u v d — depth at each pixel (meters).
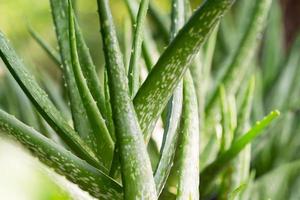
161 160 1.10
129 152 1.00
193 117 1.15
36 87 1.12
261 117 2.02
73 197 1.02
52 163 1.03
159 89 1.05
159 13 1.90
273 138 1.92
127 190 1.00
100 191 1.04
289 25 2.57
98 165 1.12
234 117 1.48
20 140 1.02
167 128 1.12
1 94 1.80
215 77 1.79
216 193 1.46
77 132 1.18
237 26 2.21
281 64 2.35
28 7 5.41
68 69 1.22
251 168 1.88
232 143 1.44
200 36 1.02
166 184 1.23
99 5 0.98
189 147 1.13
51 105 1.14
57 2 1.25
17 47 2.10
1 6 5.38
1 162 0.74
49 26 5.43
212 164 1.39
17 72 1.10
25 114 1.63
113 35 0.99
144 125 1.06
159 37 1.90
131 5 1.48
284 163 1.91
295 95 2.16
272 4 2.42
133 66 1.17
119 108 0.99
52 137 1.43
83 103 1.16
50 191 0.78
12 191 0.73
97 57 2.83
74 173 1.03
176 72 1.04
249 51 1.67
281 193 1.75
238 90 1.81
